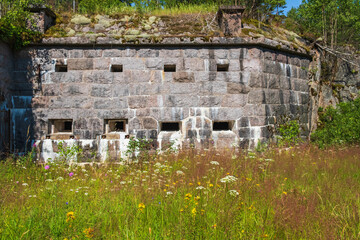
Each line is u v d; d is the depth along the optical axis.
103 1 12.55
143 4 12.39
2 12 9.11
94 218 4.08
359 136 10.21
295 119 10.96
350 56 13.77
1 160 8.17
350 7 15.15
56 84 9.21
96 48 9.34
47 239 3.56
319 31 14.77
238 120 9.44
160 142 9.24
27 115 9.15
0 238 3.45
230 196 4.75
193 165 7.20
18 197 5.17
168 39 9.33
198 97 9.38
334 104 13.02
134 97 9.29
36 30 9.28
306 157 8.48
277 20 12.64
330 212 4.36
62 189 5.67
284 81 10.62
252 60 9.65
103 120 9.26
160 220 4.14
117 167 8.56
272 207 4.45
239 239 3.56
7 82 8.90
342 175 6.76
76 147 9.03
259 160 7.61
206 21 10.28
